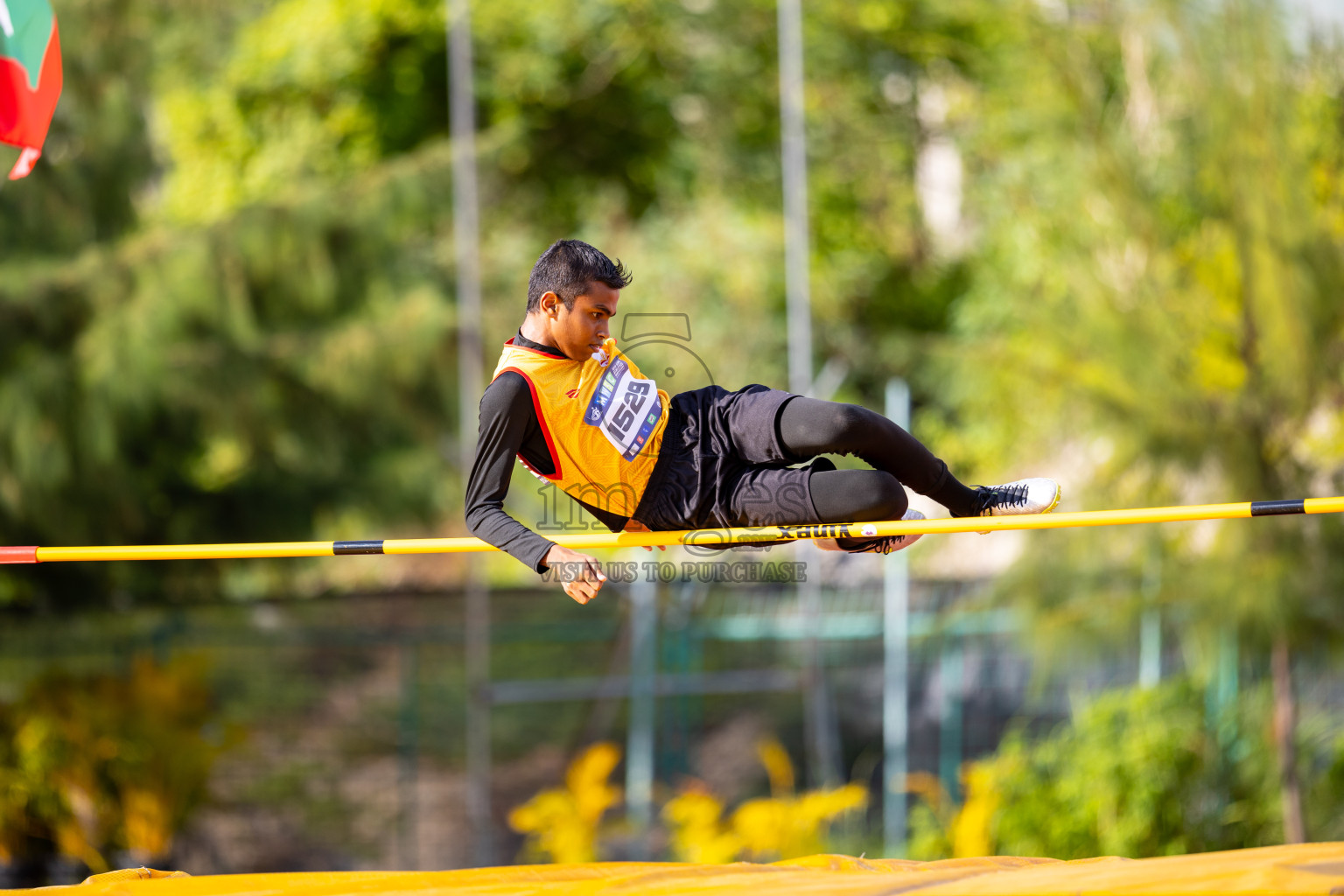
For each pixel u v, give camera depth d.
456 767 41.22
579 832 30.11
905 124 59.06
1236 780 27.84
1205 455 25.22
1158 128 26.59
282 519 36.56
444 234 42.47
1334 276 24.58
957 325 51.34
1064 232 27.53
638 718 36.31
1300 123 25.36
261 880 13.12
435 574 50.84
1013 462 30.59
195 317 33.94
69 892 12.97
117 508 33.66
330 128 57.59
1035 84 27.83
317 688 42.44
